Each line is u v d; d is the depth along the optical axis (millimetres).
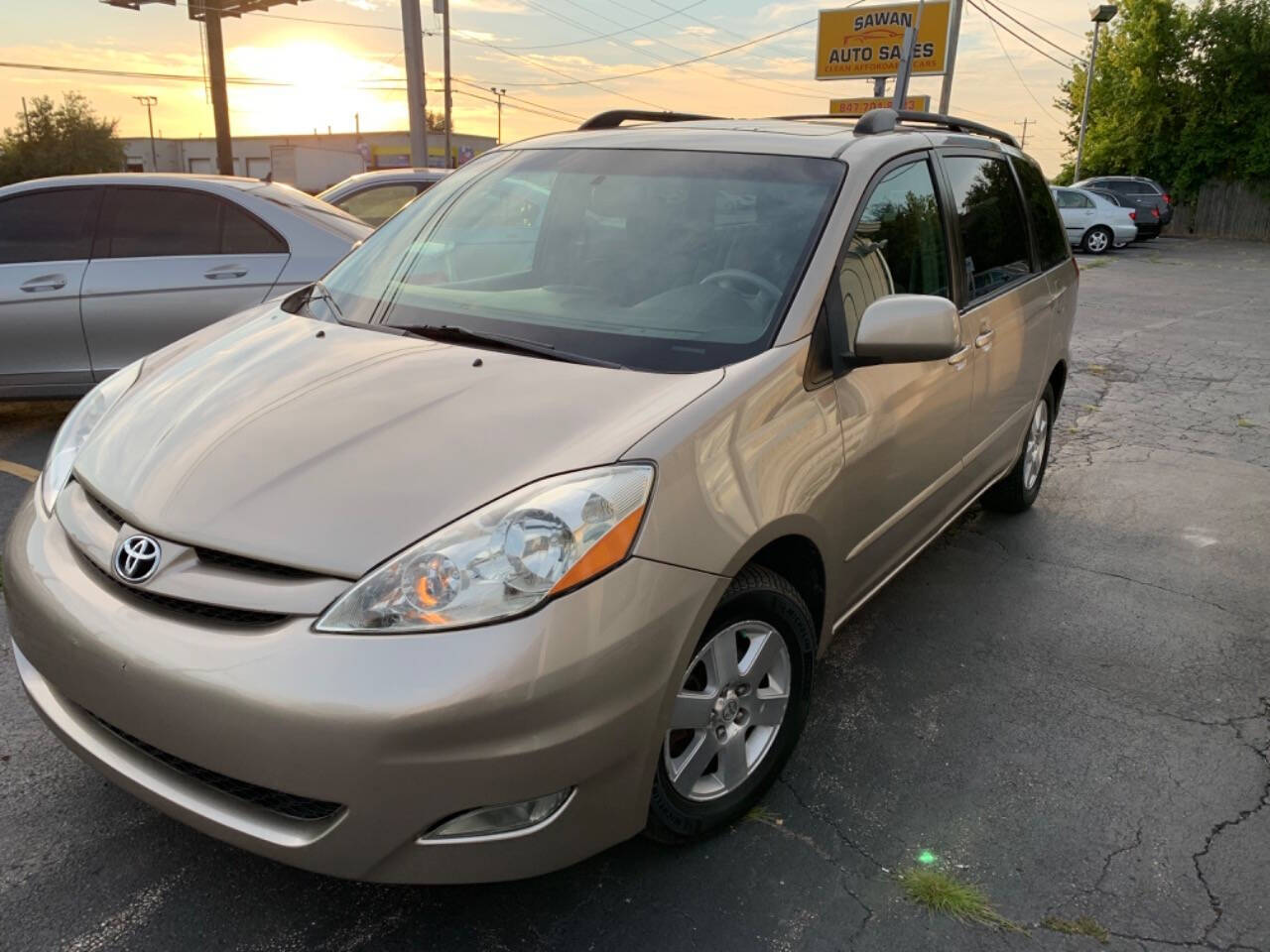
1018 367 4082
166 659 1869
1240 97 34812
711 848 2459
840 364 2643
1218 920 2291
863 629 3707
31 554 2207
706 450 2158
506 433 2111
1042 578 4246
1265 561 4520
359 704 1748
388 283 3057
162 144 78875
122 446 2309
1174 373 9188
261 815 1921
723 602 2229
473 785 1816
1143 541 4730
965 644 3619
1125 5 37094
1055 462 6109
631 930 2191
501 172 3389
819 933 2205
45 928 2137
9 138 57125
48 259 5355
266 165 74688
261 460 2100
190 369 2645
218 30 22094
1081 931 2242
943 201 3453
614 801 2033
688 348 2494
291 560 1868
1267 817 2676
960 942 2197
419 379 2385
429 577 1826
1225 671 3480
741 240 2795
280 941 2129
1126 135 37312
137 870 2318
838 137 3182
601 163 3230
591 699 1893
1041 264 4469
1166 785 2807
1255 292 16609
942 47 26531
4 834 2412
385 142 65062
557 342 2570
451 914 2219
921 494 3264
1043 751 2955
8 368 5340
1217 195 36031
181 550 1956
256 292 5500
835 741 2959
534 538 1880
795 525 2377
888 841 2521
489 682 1780
